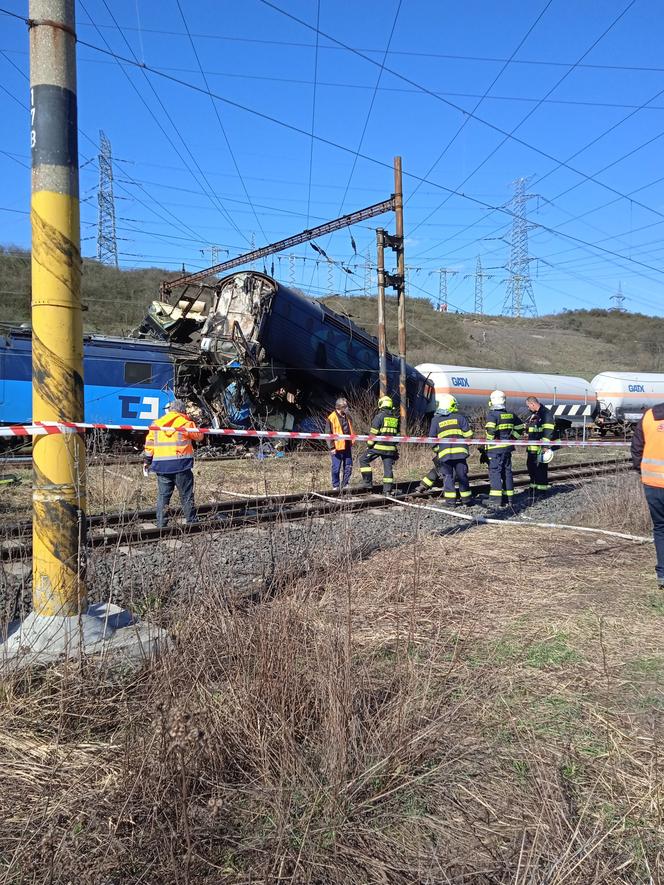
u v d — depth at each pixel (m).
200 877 2.47
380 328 18.89
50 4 3.94
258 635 3.67
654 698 3.95
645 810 2.92
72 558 4.11
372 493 12.00
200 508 9.17
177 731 2.80
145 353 18.61
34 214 4.01
